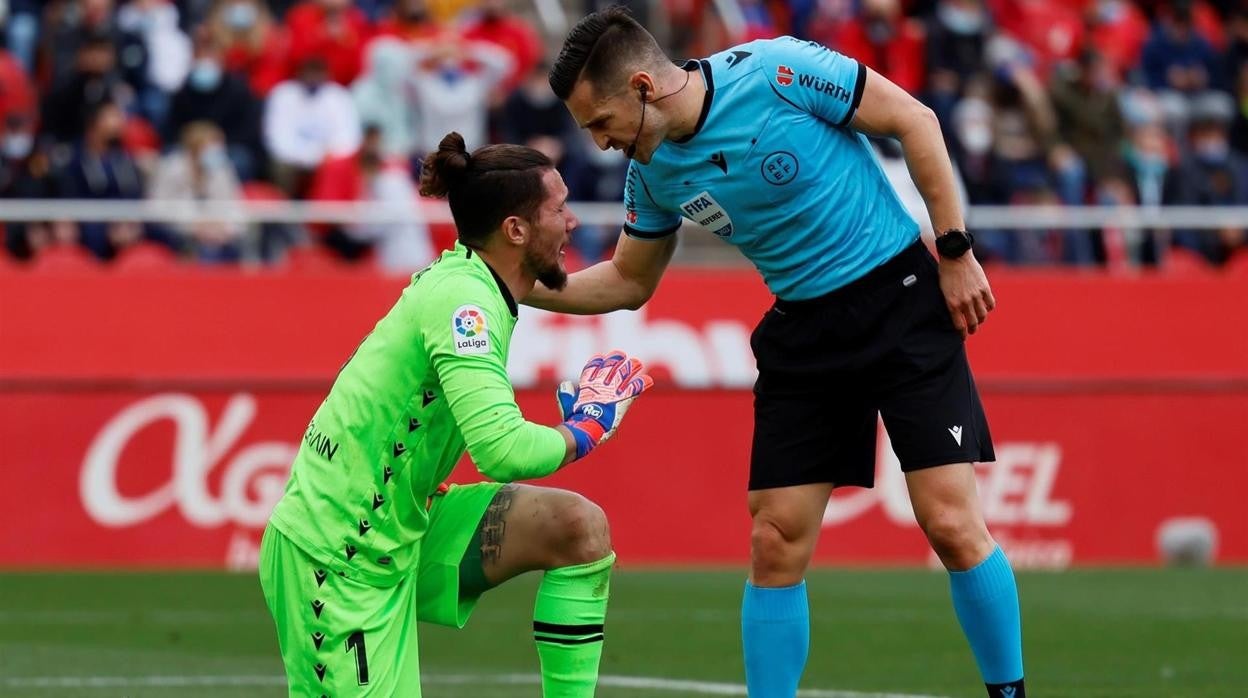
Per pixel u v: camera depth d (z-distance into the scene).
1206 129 57.72
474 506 18.78
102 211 44.69
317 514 17.72
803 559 20.23
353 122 52.19
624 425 45.09
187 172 49.06
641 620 34.28
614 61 18.89
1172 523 46.66
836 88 19.31
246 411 43.72
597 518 18.62
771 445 20.11
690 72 19.42
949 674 27.69
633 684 26.61
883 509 45.12
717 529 45.28
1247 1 67.81
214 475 43.38
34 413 42.91
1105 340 48.25
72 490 42.84
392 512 17.77
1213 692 25.95
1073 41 65.25
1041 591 39.47
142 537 42.97
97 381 43.16
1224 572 43.88
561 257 18.56
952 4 61.00
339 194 49.31
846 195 19.56
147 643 31.09
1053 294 48.28
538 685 26.64
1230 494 47.00
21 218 44.59
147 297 44.69
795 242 19.61
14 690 25.81
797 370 19.88
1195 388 47.25
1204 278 49.00
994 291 47.97
